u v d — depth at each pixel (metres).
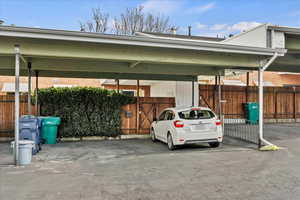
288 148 9.30
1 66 9.73
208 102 15.63
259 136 9.40
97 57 7.83
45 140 11.11
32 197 4.65
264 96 17.19
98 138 12.49
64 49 7.49
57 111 11.92
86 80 22.14
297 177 5.72
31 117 8.98
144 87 21.34
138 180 5.63
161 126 10.61
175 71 11.95
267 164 6.97
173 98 13.60
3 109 11.87
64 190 5.02
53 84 21.05
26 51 7.16
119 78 13.12
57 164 7.24
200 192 4.83
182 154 8.54
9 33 6.44
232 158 7.79
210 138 9.30
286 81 27.42
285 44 11.28
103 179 5.72
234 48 8.57
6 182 5.54
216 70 12.44
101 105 12.44
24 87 19.44
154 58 8.48
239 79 24.27
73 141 11.98
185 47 8.02
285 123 16.91
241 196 4.61
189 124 9.16
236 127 14.65
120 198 4.57
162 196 4.65
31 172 6.36
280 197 4.54
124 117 12.95
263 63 9.66
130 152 9.08
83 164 7.23
